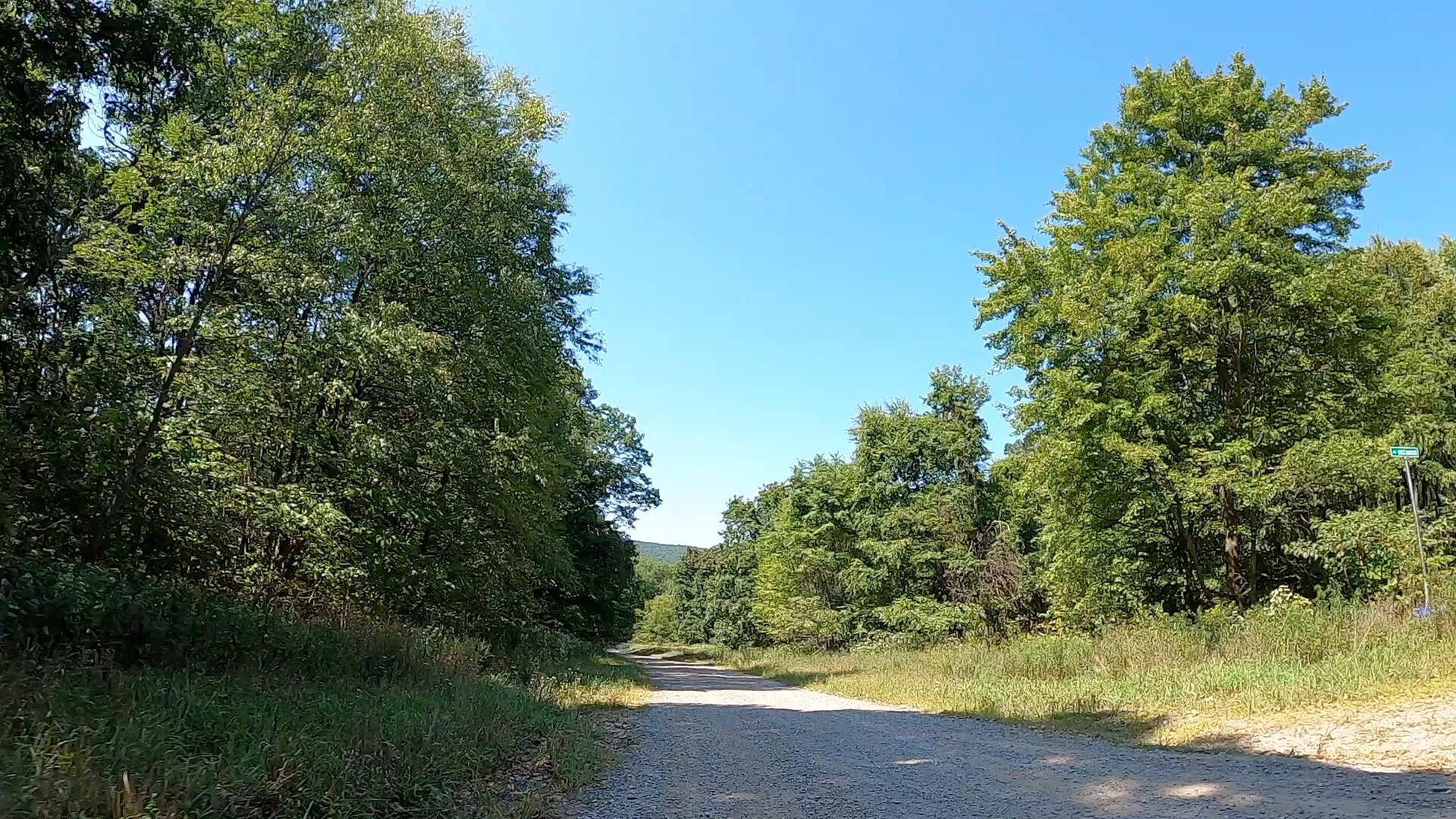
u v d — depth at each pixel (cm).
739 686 2541
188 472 1203
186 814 430
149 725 540
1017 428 2097
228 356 1330
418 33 1712
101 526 1018
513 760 796
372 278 1689
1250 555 1969
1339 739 750
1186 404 1953
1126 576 2059
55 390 1027
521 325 1956
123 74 862
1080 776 699
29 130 793
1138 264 1866
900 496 3825
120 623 782
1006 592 3128
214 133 1317
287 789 516
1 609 660
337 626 1193
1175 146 2080
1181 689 1127
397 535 1553
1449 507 1922
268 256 1310
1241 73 2084
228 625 932
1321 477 1673
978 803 611
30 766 424
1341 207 2042
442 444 1648
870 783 707
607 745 956
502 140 1978
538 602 2627
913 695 1659
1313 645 1194
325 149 1391
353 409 1609
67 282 1060
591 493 3822
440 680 1126
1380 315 1900
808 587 4256
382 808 547
